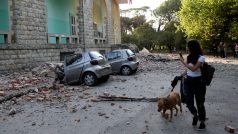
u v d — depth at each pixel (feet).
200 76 22.59
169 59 103.81
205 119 25.16
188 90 23.15
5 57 54.03
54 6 82.12
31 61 61.57
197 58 22.49
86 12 93.09
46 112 30.22
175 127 24.17
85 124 25.81
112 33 123.95
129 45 122.11
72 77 47.47
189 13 139.64
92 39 97.50
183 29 168.55
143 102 33.91
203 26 138.72
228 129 22.77
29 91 40.16
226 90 41.27
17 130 24.75
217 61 101.24
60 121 26.94
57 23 83.61
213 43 146.92
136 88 44.34
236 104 32.19
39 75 53.16
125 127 24.62
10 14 58.13
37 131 24.31
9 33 57.41
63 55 76.48
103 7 118.52
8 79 48.24
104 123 25.95
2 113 30.19
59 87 43.68
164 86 45.83
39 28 66.08
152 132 23.07
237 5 125.29
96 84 47.55
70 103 34.01
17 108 32.07
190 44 22.82
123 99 34.81
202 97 22.86
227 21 135.54
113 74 63.00
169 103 25.48
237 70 69.46
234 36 125.59
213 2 131.75
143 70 71.72
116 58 62.59
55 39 83.71
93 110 30.63
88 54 47.96
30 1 62.90
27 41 61.67
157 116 27.66
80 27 90.63
